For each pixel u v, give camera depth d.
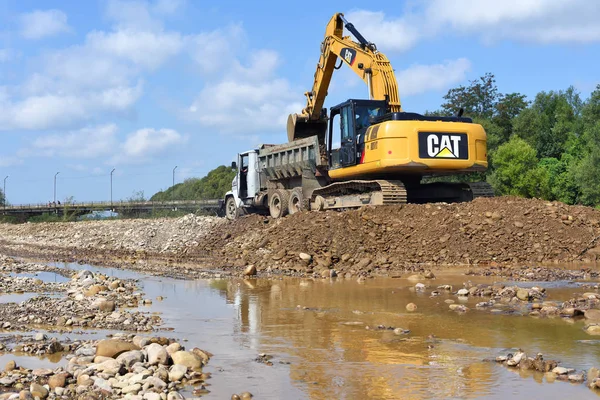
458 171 22.14
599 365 8.21
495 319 11.20
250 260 20.81
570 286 14.66
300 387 7.53
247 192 32.88
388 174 22.61
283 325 11.09
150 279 18.19
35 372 8.04
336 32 26.91
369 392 7.31
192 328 11.00
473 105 60.66
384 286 15.41
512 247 19.41
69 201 80.44
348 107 23.09
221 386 7.59
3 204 92.38
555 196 50.78
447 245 19.42
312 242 20.20
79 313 12.43
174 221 33.59
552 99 79.69
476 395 7.15
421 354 8.93
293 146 27.50
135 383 7.44
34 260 25.61
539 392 7.22
